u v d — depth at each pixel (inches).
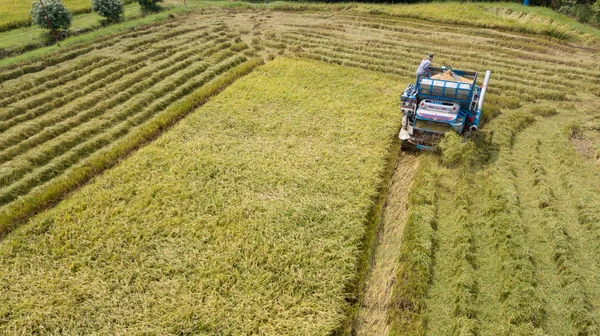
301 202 470.0
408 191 514.0
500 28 1179.3
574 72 876.0
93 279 376.8
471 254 396.5
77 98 754.8
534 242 418.6
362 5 1466.5
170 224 439.5
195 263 391.2
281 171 523.5
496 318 343.9
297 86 793.6
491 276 382.9
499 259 398.3
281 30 1219.9
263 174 519.5
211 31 1198.9
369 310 364.5
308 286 370.0
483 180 514.0
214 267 384.8
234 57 962.1
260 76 842.2
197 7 1480.1
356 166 538.0
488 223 445.4
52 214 464.1
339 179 511.8
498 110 698.2
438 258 404.8
